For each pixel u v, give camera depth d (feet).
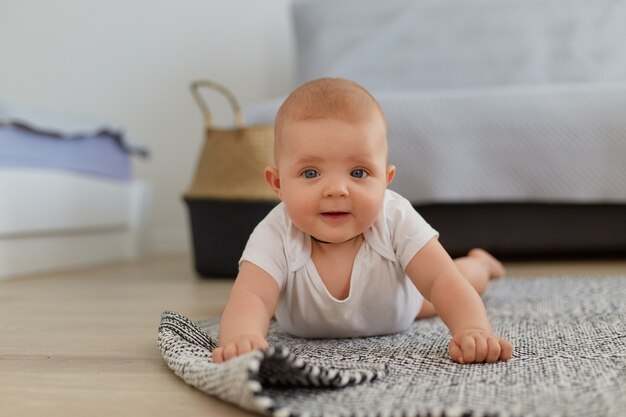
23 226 7.02
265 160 6.31
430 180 6.85
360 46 9.34
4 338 3.74
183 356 2.87
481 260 5.09
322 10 9.63
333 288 3.34
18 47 10.69
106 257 8.65
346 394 2.38
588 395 2.29
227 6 10.34
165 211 10.48
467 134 6.87
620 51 8.87
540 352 3.03
